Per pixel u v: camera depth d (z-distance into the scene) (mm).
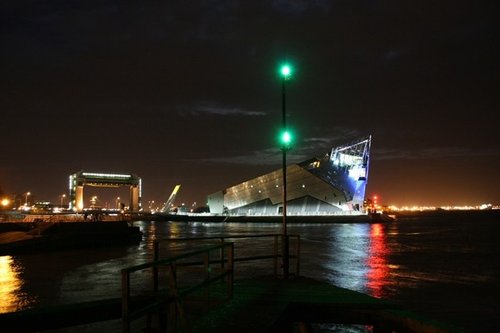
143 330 12070
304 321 12438
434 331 10320
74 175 198500
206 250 11523
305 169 181500
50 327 10641
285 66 20844
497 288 30125
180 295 9555
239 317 10570
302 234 106812
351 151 186000
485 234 106625
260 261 42875
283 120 20391
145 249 61562
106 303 11422
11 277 33219
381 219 194625
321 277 34031
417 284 31500
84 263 43312
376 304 12266
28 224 77375
